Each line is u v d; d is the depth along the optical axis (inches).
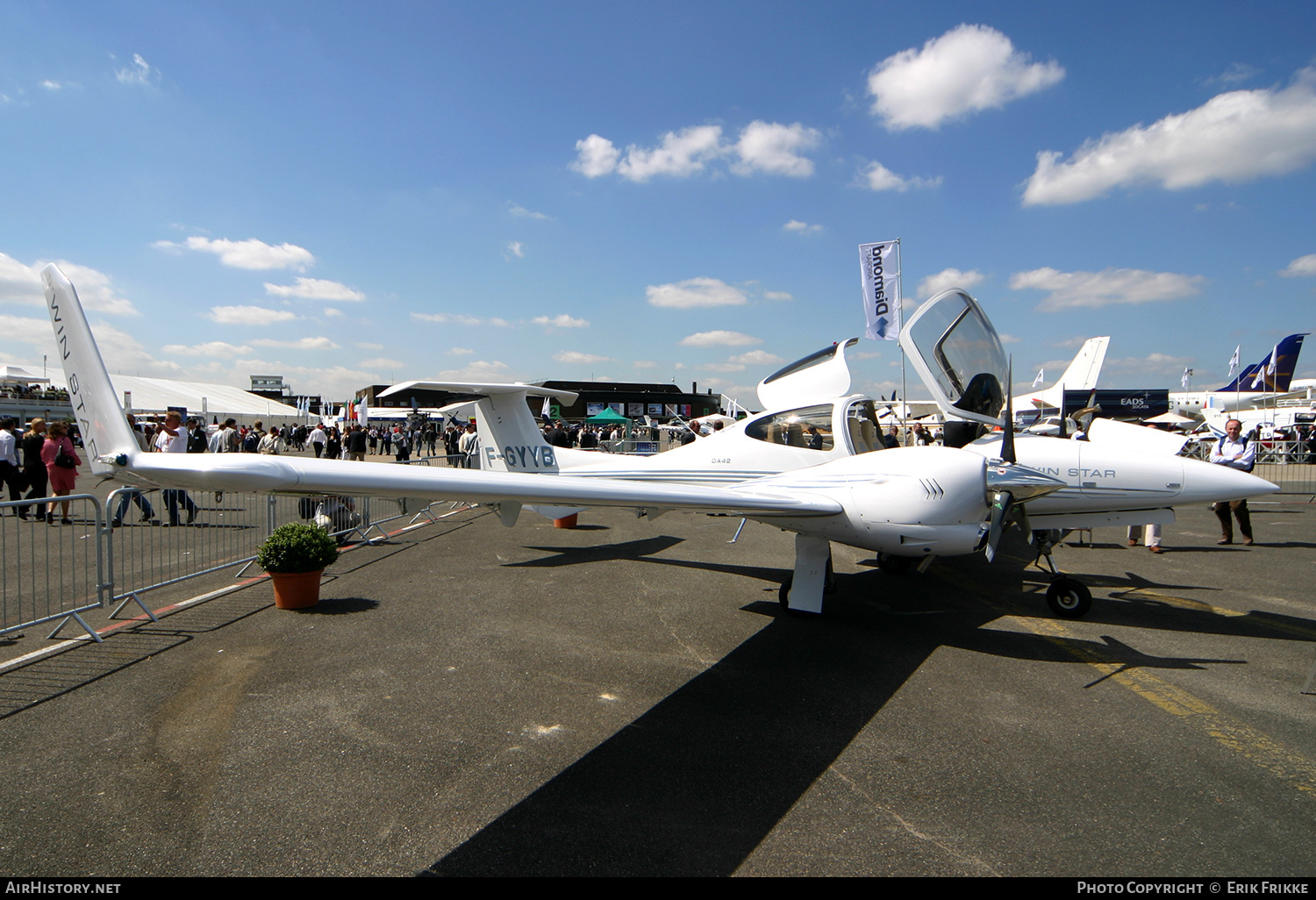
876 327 404.5
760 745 107.3
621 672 139.3
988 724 115.1
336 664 141.6
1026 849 79.9
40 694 124.6
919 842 81.4
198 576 219.6
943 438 241.0
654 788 94.0
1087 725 114.3
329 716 116.4
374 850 79.4
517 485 126.7
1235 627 173.3
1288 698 126.2
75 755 101.4
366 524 300.7
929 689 130.6
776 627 171.5
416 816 86.6
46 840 80.6
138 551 252.7
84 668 138.2
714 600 197.5
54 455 307.3
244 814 86.6
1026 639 163.3
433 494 116.2
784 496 171.0
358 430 572.4
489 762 100.9
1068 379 971.3
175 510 226.4
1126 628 172.6
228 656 145.7
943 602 198.8
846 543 172.1
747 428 234.2
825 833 83.1
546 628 168.6
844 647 156.0
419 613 180.7
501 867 76.4
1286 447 703.7
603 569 239.1
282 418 1349.7
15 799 89.4
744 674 138.9
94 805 88.1
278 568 179.3
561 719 116.3
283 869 75.7
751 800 91.0
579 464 267.4
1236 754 104.2
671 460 245.3
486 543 293.7
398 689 128.8
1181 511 407.2
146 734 108.6
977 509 158.1
